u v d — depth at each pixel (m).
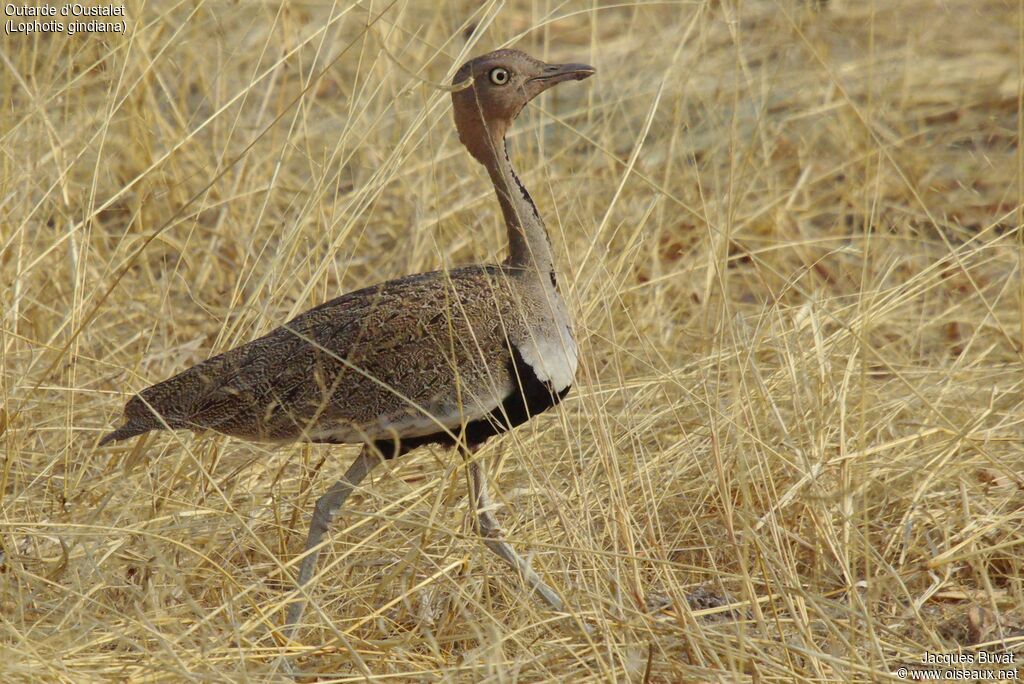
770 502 9.88
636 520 10.85
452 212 14.35
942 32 21.62
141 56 14.81
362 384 9.34
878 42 21.09
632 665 8.45
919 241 15.41
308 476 10.81
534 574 9.64
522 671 8.85
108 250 14.23
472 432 9.81
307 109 14.12
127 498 10.41
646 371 12.53
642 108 17.73
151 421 9.37
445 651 9.37
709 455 11.27
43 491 10.61
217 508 10.34
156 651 8.62
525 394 9.64
